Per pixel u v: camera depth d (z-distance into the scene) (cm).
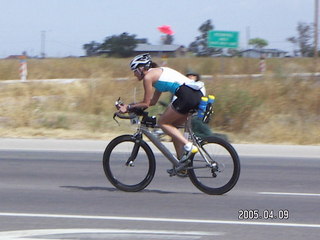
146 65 1040
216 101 1897
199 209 971
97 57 5422
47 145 1669
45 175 1273
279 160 1498
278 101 2088
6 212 941
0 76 3581
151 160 1084
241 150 1617
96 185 1170
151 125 1070
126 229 845
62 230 834
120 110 1047
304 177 1280
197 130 1589
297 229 855
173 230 841
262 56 3441
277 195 1091
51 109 2164
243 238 804
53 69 4000
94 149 1630
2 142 1686
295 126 1862
